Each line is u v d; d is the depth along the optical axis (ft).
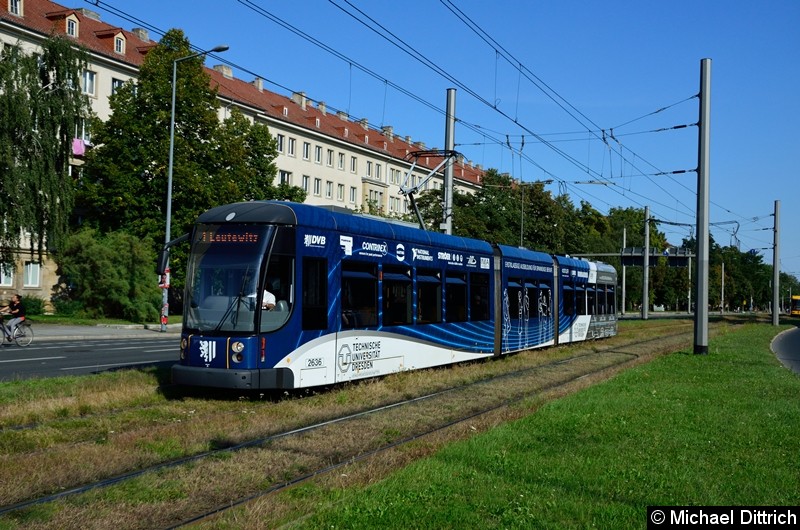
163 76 142.72
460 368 59.11
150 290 135.64
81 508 20.65
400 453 27.84
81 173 147.33
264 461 26.55
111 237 137.08
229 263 40.78
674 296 367.04
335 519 18.89
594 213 350.02
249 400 40.47
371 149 258.78
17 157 118.52
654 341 103.81
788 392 46.16
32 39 151.64
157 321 137.08
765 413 37.04
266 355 39.70
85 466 24.98
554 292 82.79
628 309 346.13
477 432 32.42
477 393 46.85
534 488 22.17
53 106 120.16
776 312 181.88
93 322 127.44
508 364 64.39
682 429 32.01
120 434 30.71
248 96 222.89
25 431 30.73
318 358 42.70
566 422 33.14
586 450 27.63
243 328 39.55
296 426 34.32
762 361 69.77
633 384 49.06
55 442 29.50
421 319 54.29
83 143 142.82
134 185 140.26
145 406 38.22
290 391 43.88
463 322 60.70
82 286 133.39
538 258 78.54
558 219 224.53
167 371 50.47
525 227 211.82
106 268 131.34
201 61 146.30
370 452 29.22
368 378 47.70
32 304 137.69
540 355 73.46
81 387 42.93
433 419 37.09
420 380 50.21
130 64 171.22
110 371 51.72
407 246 52.80
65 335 98.94
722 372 58.18
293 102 252.42
